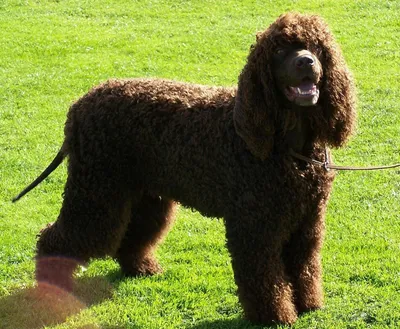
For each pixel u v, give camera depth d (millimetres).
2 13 7938
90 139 3111
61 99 5391
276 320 2945
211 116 2955
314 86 2758
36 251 3258
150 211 3293
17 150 4445
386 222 3570
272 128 2820
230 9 7770
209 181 2959
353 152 4219
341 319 2971
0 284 3287
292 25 2801
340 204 3729
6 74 5988
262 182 2855
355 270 3234
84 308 3135
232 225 2920
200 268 3330
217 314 3062
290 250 3012
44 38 6969
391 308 2990
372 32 6680
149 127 3051
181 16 7641
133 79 3188
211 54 6348
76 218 3148
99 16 7770
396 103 4883
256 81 2811
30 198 3930
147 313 3088
